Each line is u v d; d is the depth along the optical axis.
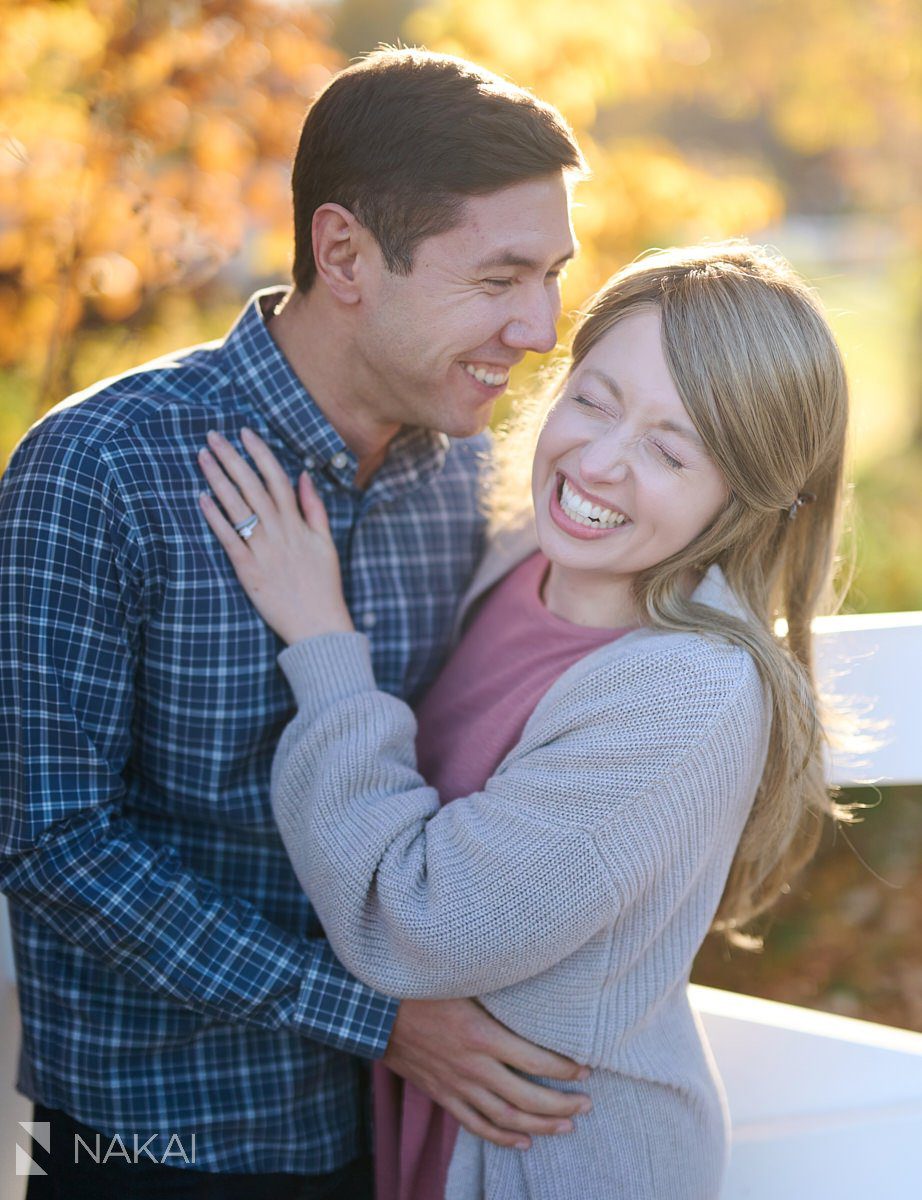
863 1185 1.85
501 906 1.47
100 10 2.79
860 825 3.60
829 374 1.55
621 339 1.55
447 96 1.53
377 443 1.73
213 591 1.61
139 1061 1.67
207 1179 1.67
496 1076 1.57
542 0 3.09
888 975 3.11
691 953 1.60
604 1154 1.57
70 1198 1.70
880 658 1.83
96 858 1.55
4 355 3.09
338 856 1.51
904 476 6.48
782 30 6.40
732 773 1.50
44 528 1.52
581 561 1.59
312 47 3.02
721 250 1.59
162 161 3.02
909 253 9.32
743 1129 1.88
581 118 3.21
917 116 6.92
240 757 1.67
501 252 1.54
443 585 1.86
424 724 1.80
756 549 1.63
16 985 1.92
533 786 1.49
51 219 2.88
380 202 1.54
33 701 1.53
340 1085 1.77
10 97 2.82
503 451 1.90
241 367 1.68
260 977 1.59
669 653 1.50
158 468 1.58
